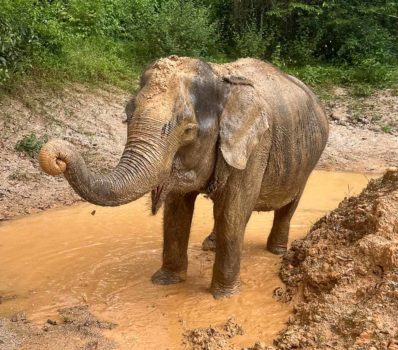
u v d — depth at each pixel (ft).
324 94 53.88
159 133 15.48
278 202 21.09
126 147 15.61
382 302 16.60
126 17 55.62
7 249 24.14
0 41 36.47
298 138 20.35
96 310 19.03
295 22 63.31
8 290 20.48
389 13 63.62
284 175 20.08
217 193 18.61
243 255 23.31
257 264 22.36
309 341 16.20
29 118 37.52
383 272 17.94
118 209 29.43
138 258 23.32
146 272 21.94
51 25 43.11
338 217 21.57
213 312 18.86
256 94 17.79
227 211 18.65
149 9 56.24
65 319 18.29
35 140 34.78
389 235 18.76
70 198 30.63
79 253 23.77
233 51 59.98
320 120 22.21
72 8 50.31
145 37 53.47
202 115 16.61
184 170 16.88
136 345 17.04
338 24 61.36
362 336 15.61
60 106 39.86
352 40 60.75
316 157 22.21
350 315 16.66
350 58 61.82
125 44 53.06
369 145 44.47
